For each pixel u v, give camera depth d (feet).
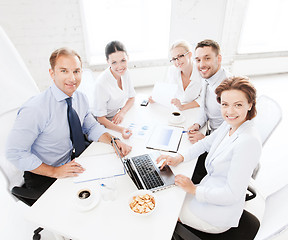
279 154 7.79
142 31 11.91
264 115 4.64
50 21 9.96
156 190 3.55
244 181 3.19
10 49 7.18
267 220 3.08
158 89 6.28
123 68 5.63
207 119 5.96
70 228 3.02
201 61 5.11
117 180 3.78
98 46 11.88
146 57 11.97
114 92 6.02
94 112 5.85
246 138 3.18
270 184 6.58
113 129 5.31
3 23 9.57
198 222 3.62
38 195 3.86
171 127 5.31
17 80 7.47
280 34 13.66
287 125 9.30
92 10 10.88
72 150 4.93
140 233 2.94
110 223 3.08
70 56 3.95
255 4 12.39
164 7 11.19
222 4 10.94
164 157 4.17
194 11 10.89
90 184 3.68
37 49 10.46
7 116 4.38
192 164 4.21
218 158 3.63
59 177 3.84
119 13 11.23
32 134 4.01
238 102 3.20
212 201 3.42
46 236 5.28
